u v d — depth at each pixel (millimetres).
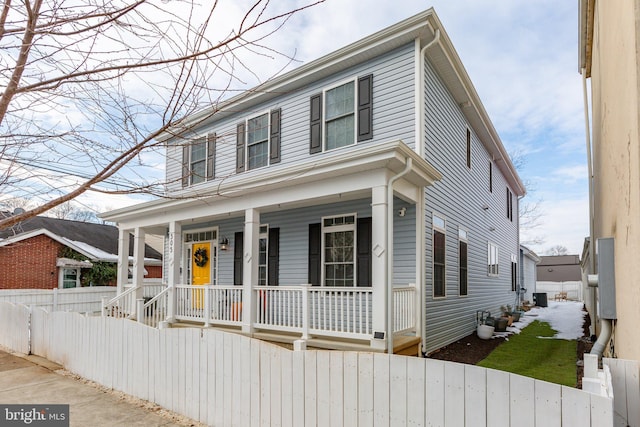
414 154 6355
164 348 4961
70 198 2779
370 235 8188
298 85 9797
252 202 8031
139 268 10594
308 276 9156
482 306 12367
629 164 2791
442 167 9039
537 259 26422
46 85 2648
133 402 5090
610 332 3541
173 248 9570
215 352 4344
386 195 6344
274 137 10211
